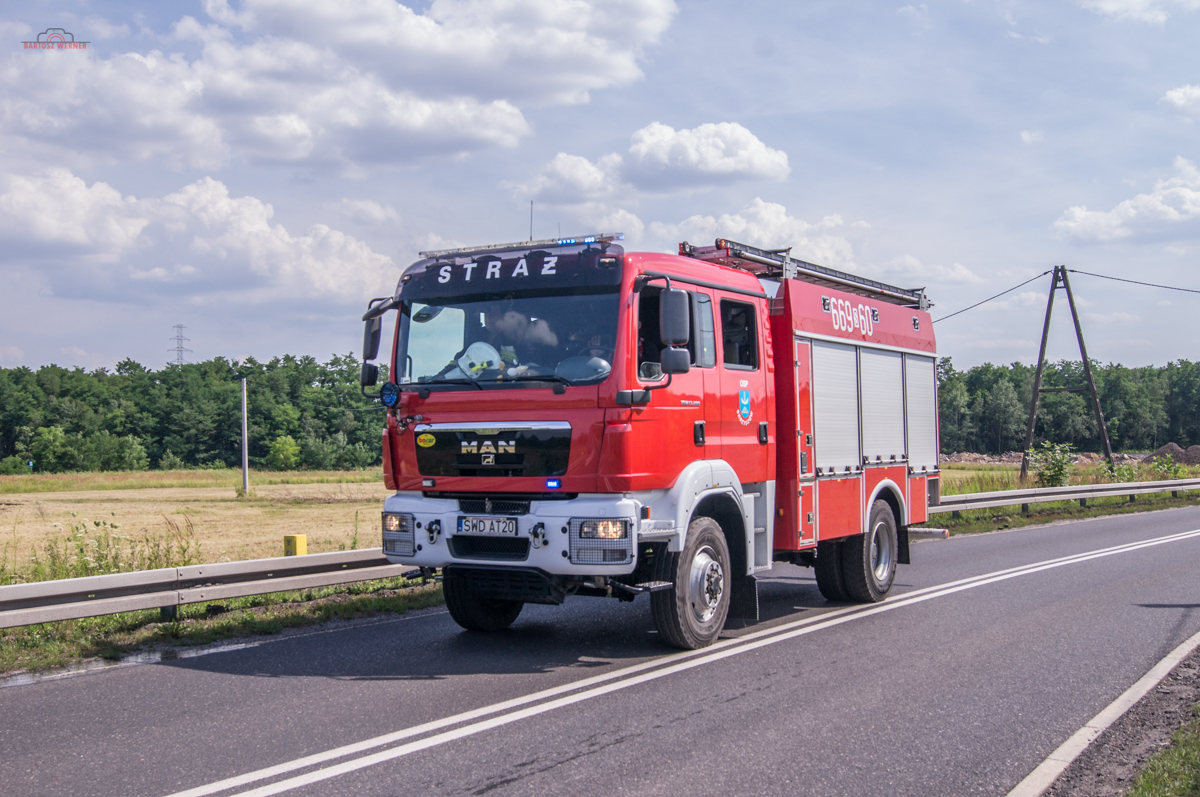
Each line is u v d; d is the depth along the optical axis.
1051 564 13.06
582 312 6.89
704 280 7.65
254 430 117.19
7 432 122.19
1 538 19.73
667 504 7.08
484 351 7.15
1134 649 7.54
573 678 6.47
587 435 6.69
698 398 7.45
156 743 4.96
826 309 9.40
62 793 4.24
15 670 6.63
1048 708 5.84
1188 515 22.98
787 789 4.39
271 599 9.36
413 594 9.84
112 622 8.09
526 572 6.93
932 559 13.94
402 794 4.23
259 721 5.38
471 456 7.06
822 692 6.15
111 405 125.06
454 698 5.91
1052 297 35.94
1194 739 5.06
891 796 4.33
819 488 9.05
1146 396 148.25
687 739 5.11
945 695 6.11
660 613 7.29
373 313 7.57
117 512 29.12
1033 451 30.34
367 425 120.00
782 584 11.65
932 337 12.00
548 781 4.43
